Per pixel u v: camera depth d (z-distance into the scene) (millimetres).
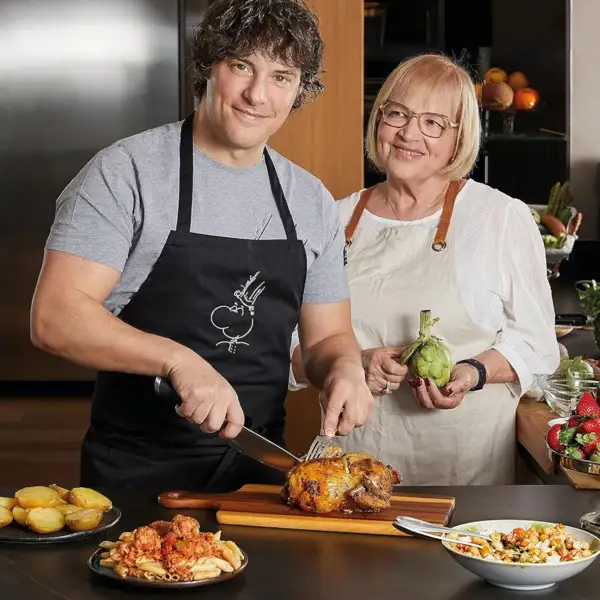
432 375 2408
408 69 2479
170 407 1965
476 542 1476
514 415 2590
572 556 1414
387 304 2531
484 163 4434
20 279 4449
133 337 1729
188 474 1983
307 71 1887
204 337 1979
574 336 3473
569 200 3855
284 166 2066
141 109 4395
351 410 1875
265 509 1665
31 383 4496
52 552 1521
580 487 1818
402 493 1789
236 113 1849
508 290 2539
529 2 4367
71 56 4359
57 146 4402
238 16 1775
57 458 4102
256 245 1988
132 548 1410
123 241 1876
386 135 2506
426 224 2557
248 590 1395
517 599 1367
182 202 1938
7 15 4336
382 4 4348
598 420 1858
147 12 4348
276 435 2096
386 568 1472
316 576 1442
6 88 4367
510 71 4422
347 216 2652
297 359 2543
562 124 4383
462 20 4410
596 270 4133
